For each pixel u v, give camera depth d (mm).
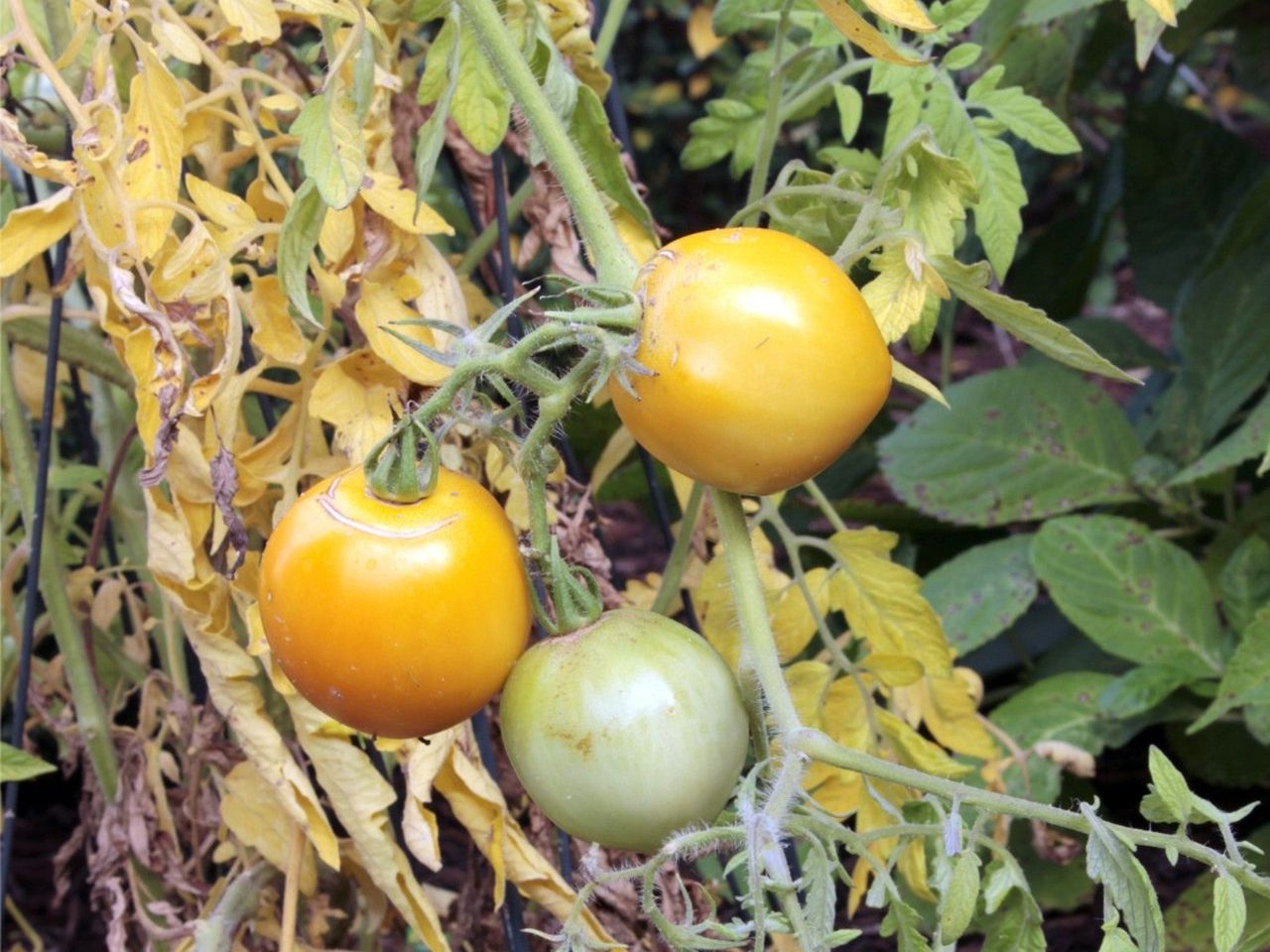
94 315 672
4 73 519
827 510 697
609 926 662
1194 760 1064
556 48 596
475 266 739
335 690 420
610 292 410
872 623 696
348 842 694
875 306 491
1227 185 1296
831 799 691
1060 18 920
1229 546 1095
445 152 744
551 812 433
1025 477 1078
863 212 503
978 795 429
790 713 425
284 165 928
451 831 1246
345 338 812
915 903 952
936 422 1102
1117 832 437
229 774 652
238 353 538
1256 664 777
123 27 532
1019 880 492
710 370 397
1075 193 2479
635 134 2764
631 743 415
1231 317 1104
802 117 773
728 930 425
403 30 658
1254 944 505
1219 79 2629
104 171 523
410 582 409
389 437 419
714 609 698
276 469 601
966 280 477
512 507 625
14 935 1107
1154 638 962
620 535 1890
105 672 893
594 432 1052
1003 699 1219
